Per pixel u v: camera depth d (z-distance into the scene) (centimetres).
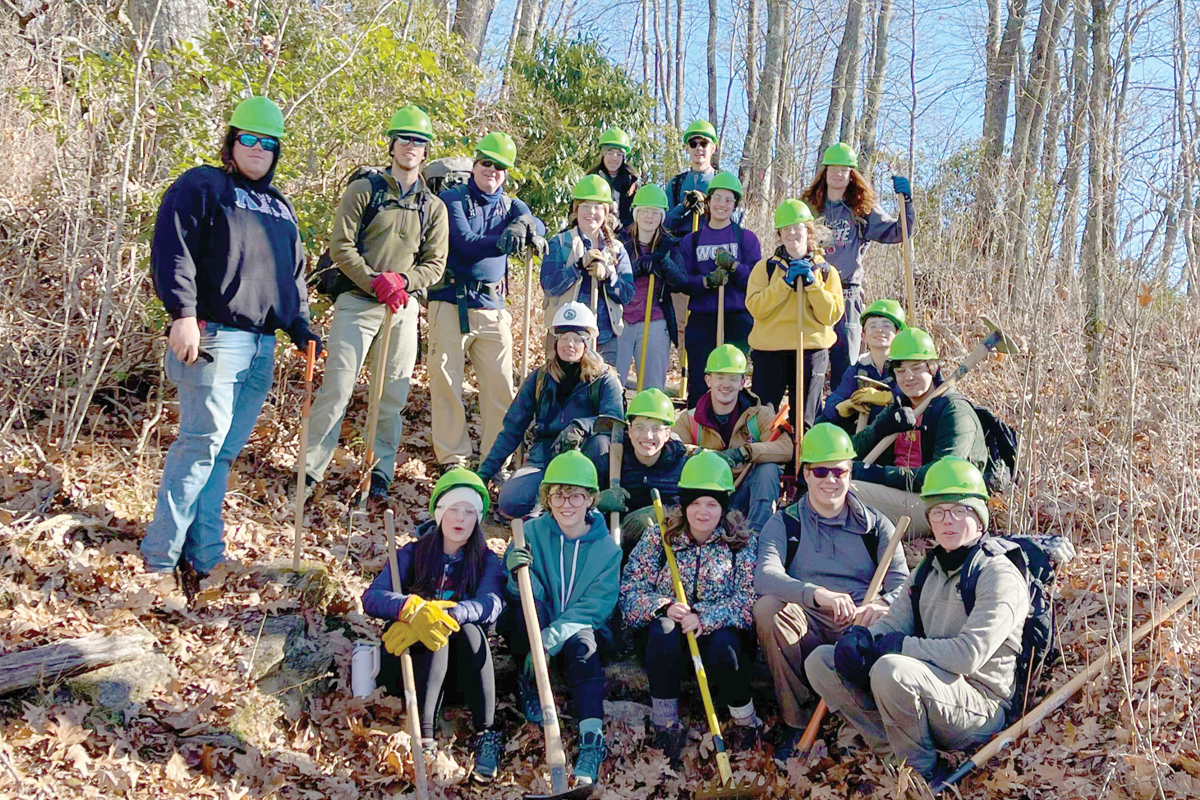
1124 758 388
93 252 534
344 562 507
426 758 417
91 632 402
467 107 945
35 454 498
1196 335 559
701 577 455
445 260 571
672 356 940
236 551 488
